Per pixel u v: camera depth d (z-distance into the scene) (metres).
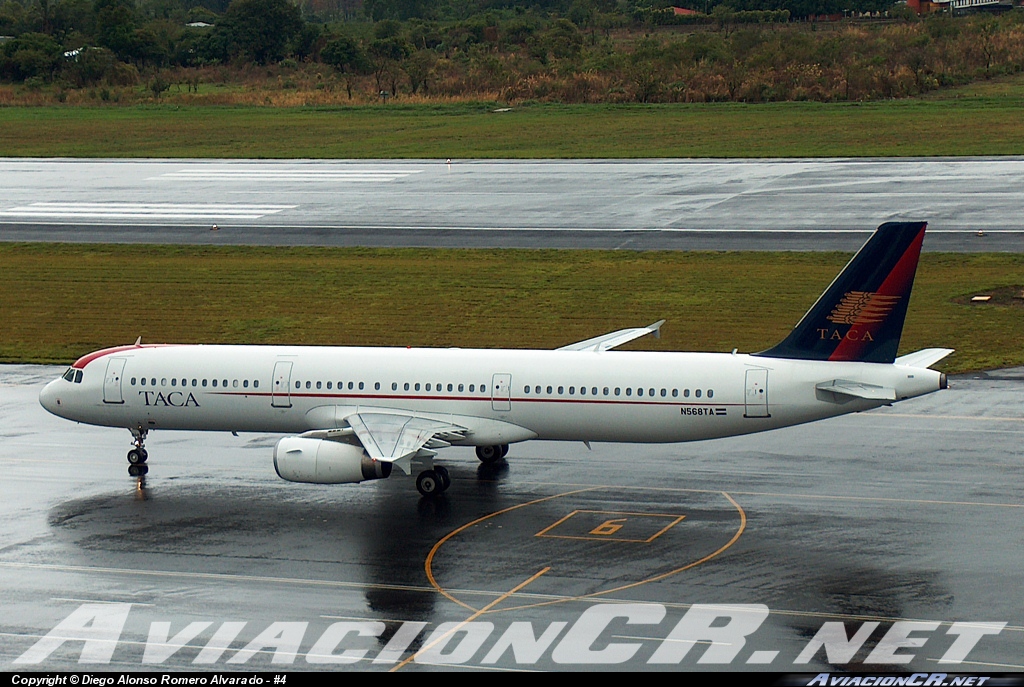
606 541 138.00
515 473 165.62
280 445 149.75
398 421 155.50
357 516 148.75
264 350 168.38
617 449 176.62
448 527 144.00
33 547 138.88
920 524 141.38
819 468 165.00
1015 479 157.88
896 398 146.00
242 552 136.50
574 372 157.00
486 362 160.38
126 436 187.38
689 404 153.00
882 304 147.38
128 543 139.88
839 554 132.25
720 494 154.62
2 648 112.31
